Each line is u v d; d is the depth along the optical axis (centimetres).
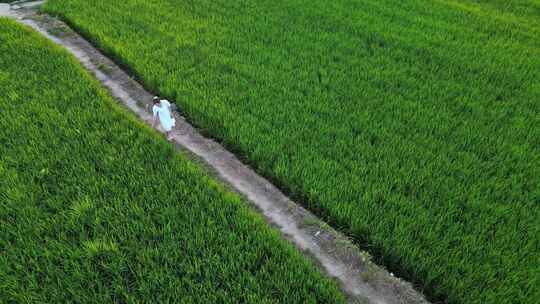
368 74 971
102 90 915
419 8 1386
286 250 562
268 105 861
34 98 861
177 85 916
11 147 732
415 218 611
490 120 834
